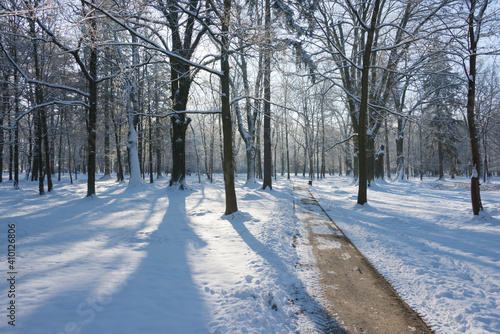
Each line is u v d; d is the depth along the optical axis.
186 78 16.30
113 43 7.90
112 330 2.66
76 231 7.30
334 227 8.32
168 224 8.48
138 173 19.33
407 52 11.28
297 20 10.64
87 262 4.73
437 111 20.58
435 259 5.41
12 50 14.70
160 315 3.06
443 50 10.33
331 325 3.21
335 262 5.32
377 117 18.05
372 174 23.16
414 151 48.19
